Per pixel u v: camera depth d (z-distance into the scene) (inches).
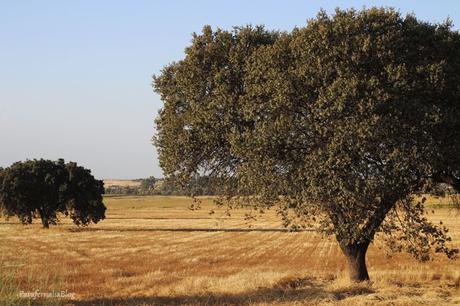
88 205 3326.8
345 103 652.1
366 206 703.1
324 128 668.7
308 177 677.3
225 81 796.6
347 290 791.7
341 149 652.7
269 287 872.9
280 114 709.9
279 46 740.7
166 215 5017.2
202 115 784.3
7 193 3228.3
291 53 735.1
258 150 705.0
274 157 714.2
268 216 4645.7
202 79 830.5
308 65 695.1
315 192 673.6
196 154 850.8
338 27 708.7
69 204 3272.6
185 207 6599.4
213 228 3238.2
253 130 739.4
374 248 1679.4
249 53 807.7
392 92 664.4
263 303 714.8
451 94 707.4
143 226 3491.6
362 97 657.0
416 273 930.7
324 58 695.1
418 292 762.2
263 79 744.3
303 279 948.6
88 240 2343.8
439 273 951.6
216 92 781.3
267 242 2233.0
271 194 719.7
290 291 823.1
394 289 786.2
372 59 690.8
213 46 823.7
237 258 1626.5
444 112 684.1
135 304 762.8
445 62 693.9
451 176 765.9
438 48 728.3
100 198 3422.7
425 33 740.0
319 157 669.3
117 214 5216.5
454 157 694.5
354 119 646.5
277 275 989.2
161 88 875.4
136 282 1051.3
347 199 674.8
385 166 663.8
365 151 663.8
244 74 784.9
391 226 738.2
